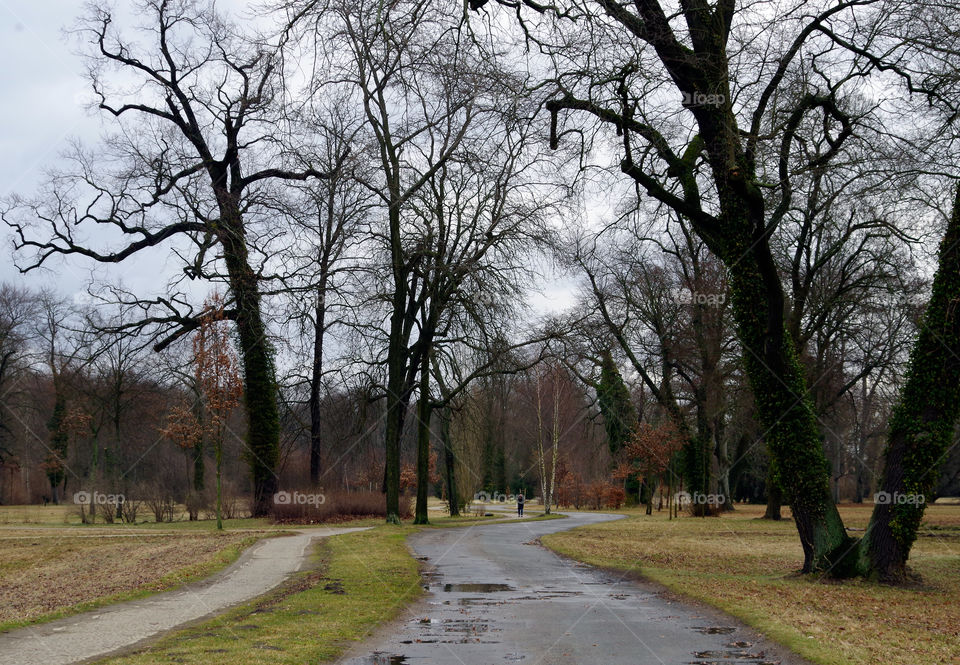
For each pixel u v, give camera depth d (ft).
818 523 61.36
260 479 136.87
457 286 123.65
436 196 127.13
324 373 134.82
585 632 40.70
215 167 132.46
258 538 95.55
